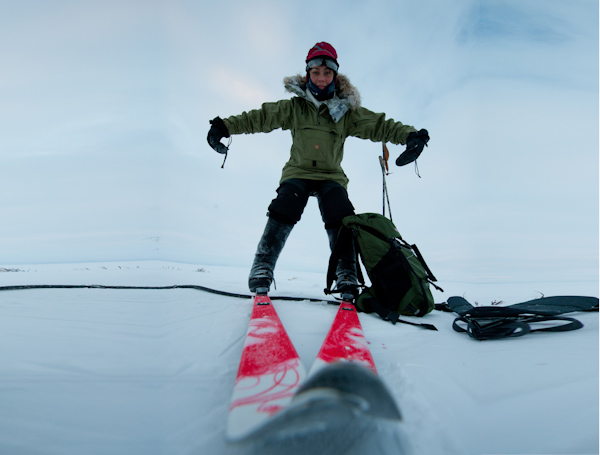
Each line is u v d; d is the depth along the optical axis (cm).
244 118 217
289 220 200
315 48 212
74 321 142
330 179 217
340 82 218
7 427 58
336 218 198
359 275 199
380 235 180
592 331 133
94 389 75
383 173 235
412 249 189
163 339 116
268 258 201
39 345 107
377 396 42
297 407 39
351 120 222
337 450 50
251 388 66
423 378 83
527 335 129
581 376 83
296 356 85
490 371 87
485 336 121
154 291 245
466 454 51
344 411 40
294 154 221
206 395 73
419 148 194
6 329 127
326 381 42
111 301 197
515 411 66
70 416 63
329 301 204
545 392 74
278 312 169
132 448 52
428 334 132
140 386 77
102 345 108
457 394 74
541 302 180
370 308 171
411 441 54
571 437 57
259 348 92
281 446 50
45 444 53
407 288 168
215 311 166
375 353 105
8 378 80
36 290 243
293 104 220
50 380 79
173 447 53
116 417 63
